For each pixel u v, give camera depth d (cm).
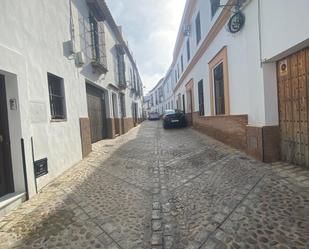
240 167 562
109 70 1299
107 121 1285
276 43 512
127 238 302
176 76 2497
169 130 1648
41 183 503
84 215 370
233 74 779
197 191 442
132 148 962
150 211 373
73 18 781
